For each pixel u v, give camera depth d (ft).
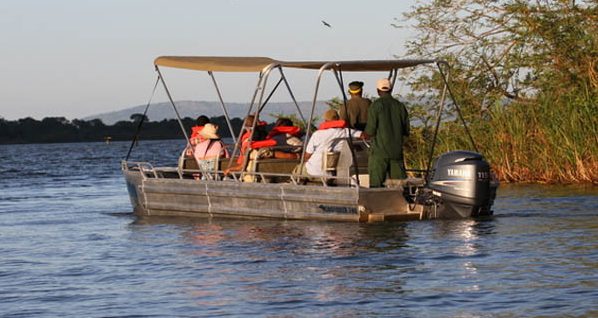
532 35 134.31
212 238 82.48
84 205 128.06
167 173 105.50
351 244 75.82
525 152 130.41
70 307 57.41
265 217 90.22
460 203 86.02
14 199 143.13
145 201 101.40
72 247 82.33
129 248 79.87
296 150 94.99
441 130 136.77
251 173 90.53
